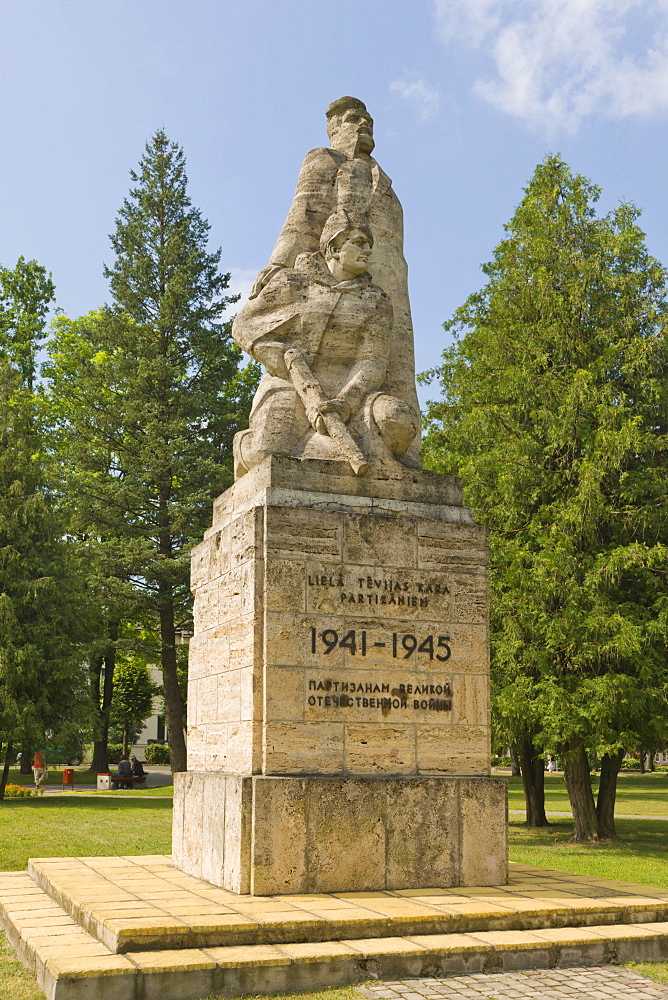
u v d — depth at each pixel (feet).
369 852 22.49
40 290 108.27
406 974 18.11
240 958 17.13
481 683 25.07
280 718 22.74
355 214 28.50
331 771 22.97
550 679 47.88
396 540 24.91
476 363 57.98
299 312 27.12
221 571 26.27
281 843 21.79
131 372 93.09
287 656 23.13
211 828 23.81
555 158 59.77
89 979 16.08
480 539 25.96
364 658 23.88
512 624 49.14
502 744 53.01
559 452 53.47
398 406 26.07
